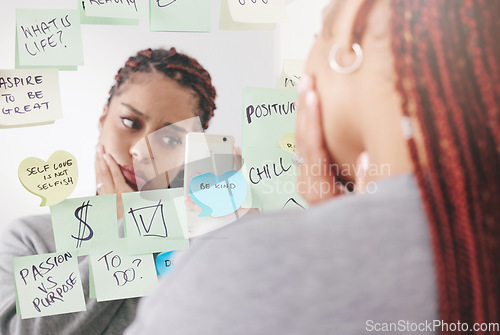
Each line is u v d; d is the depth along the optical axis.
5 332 0.90
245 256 0.43
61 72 0.91
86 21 0.91
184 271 0.44
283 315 0.43
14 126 0.90
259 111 0.95
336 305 0.43
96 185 0.93
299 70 0.93
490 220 0.50
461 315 0.48
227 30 0.94
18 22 0.89
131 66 0.93
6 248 0.91
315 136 0.64
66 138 0.92
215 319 0.42
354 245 0.45
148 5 0.92
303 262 0.44
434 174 0.52
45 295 0.91
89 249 0.92
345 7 0.62
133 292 0.93
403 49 0.57
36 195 0.92
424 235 0.47
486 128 0.53
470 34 0.55
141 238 0.93
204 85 0.94
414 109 0.55
